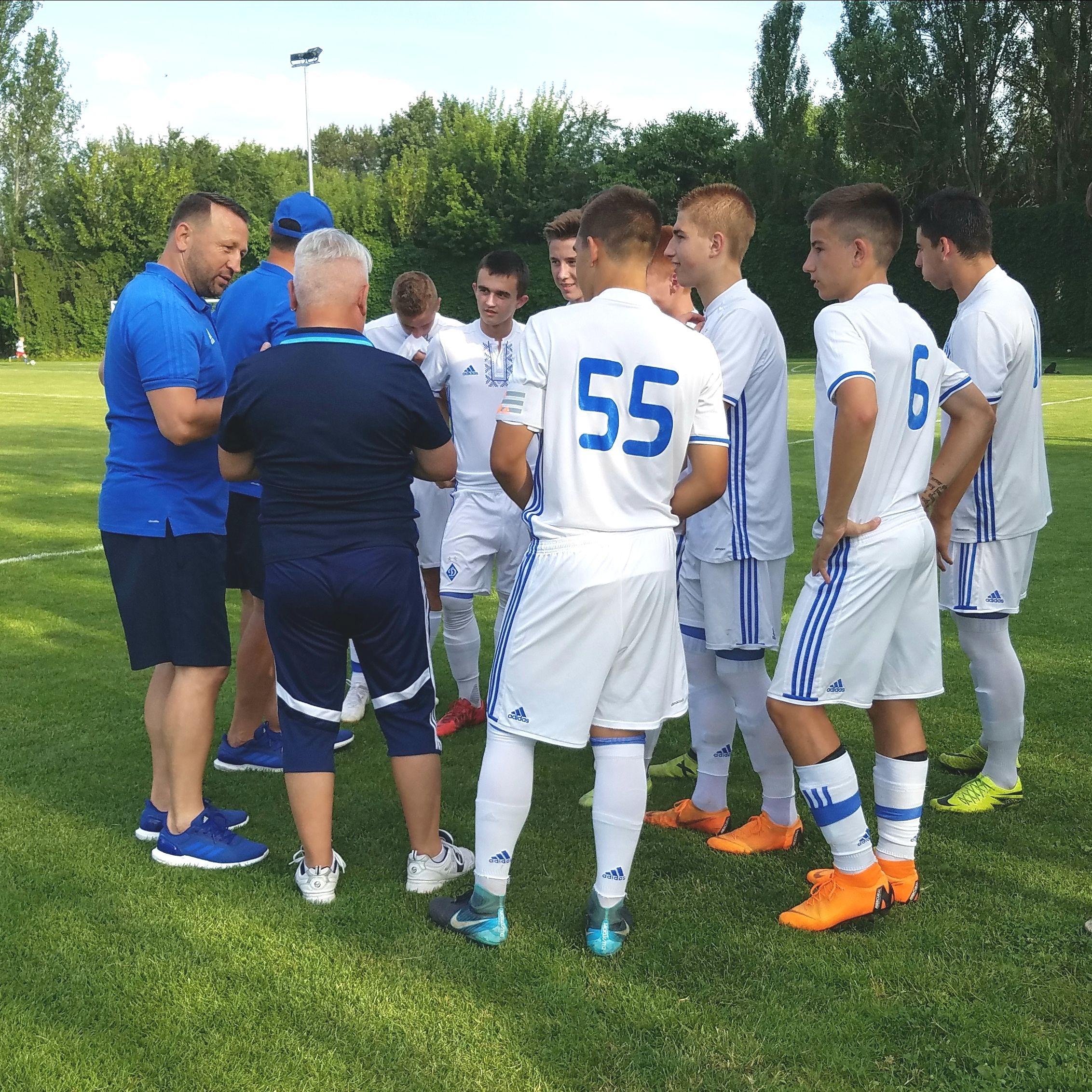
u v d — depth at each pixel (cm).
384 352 265
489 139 4019
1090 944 247
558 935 254
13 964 238
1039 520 326
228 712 432
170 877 283
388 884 283
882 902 259
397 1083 200
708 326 294
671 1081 201
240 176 4384
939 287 331
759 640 293
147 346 275
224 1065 205
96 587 636
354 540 258
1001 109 3416
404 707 274
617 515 239
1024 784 348
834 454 243
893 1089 199
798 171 3559
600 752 250
